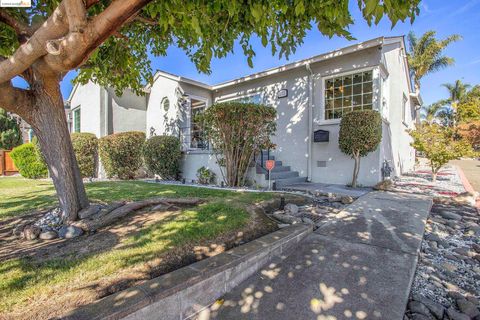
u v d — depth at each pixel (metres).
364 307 2.06
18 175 13.46
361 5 2.17
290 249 3.05
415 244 3.11
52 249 2.66
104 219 3.37
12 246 2.76
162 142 9.09
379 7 2.02
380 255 2.84
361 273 2.52
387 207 4.66
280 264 2.75
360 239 3.26
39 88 3.21
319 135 7.64
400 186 7.32
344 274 2.51
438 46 19.42
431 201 5.14
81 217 3.39
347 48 7.17
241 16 3.25
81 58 2.43
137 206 3.98
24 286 1.96
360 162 7.18
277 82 9.00
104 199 4.98
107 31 2.20
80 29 2.11
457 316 1.96
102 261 2.37
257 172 7.30
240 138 7.03
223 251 2.77
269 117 7.07
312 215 4.29
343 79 7.72
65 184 3.38
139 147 10.34
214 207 4.02
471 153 7.46
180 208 4.13
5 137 16.81
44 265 2.28
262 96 9.45
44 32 2.21
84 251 2.59
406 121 12.36
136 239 2.87
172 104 10.62
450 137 8.14
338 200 5.45
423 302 2.12
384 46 7.55
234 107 6.73
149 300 1.77
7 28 3.55
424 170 13.38
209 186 7.25
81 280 2.07
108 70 4.63
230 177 7.20
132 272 2.22
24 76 3.23
